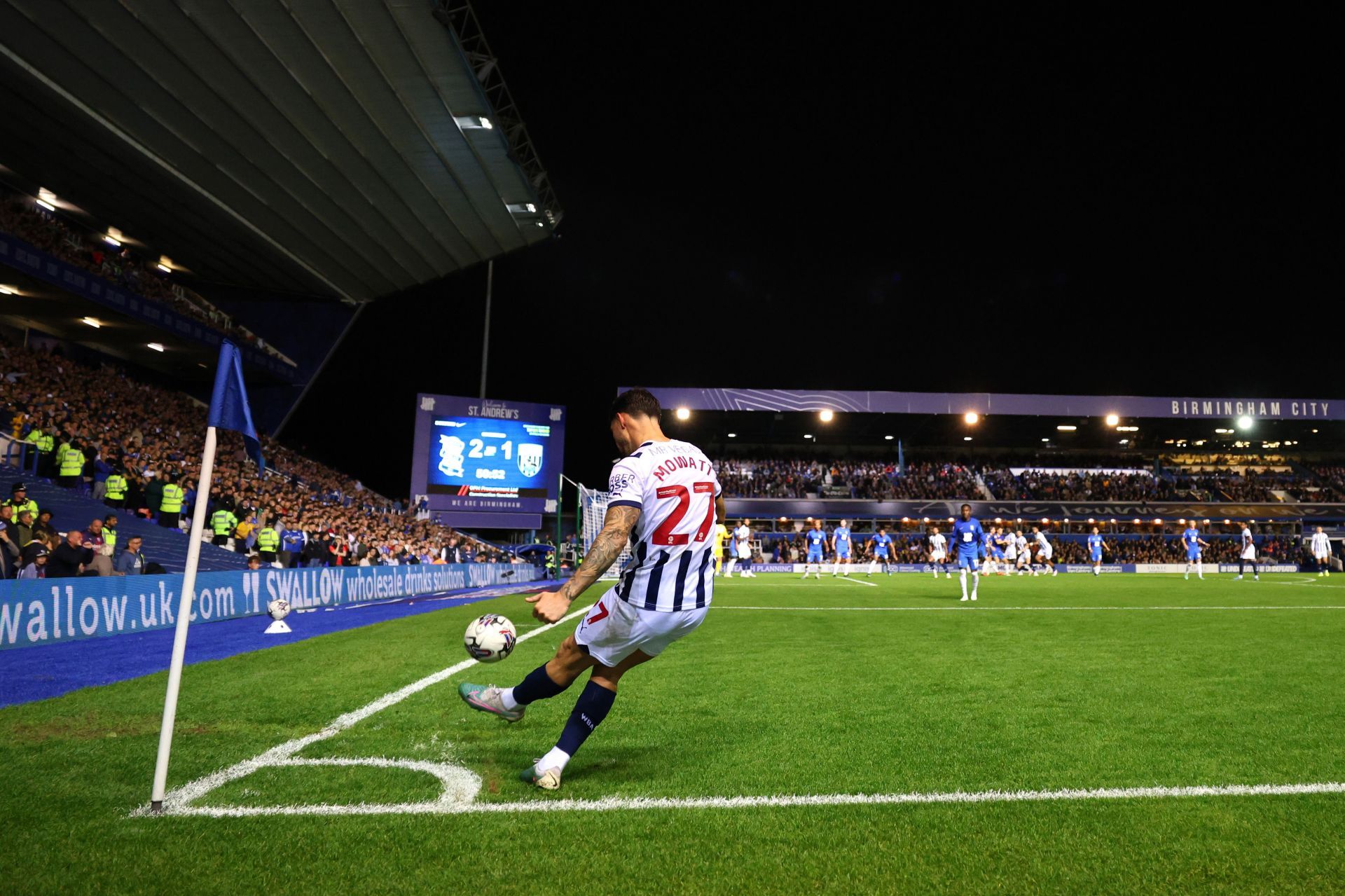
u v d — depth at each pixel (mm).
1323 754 3367
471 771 3141
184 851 2316
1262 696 4602
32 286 22016
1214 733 3732
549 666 3078
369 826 2531
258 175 23109
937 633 8031
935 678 5270
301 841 2398
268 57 18188
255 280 30594
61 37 17078
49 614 7750
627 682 5145
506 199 25359
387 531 26172
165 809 2680
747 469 41156
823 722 3977
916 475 41594
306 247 27750
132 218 25203
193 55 17953
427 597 16547
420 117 20812
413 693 4809
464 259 29516
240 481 22328
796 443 42844
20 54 17547
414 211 25688
